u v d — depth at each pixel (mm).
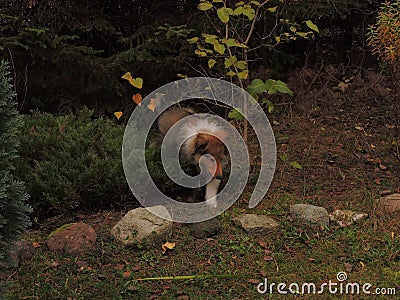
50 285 2432
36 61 4348
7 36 4309
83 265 2605
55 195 3102
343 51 5660
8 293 2291
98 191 3203
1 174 1946
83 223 2893
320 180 3691
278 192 3510
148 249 2777
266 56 4988
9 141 1981
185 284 2471
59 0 4547
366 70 5234
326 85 5078
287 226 2990
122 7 4852
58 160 3248
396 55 3711
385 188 3539
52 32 4375
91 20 4516
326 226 2982
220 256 2705
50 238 2789
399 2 3715
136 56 4309
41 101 4535
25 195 1974
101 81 4391
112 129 3615
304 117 4730
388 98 4898
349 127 4547
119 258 2693
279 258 2693
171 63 4465
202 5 3395
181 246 2814
